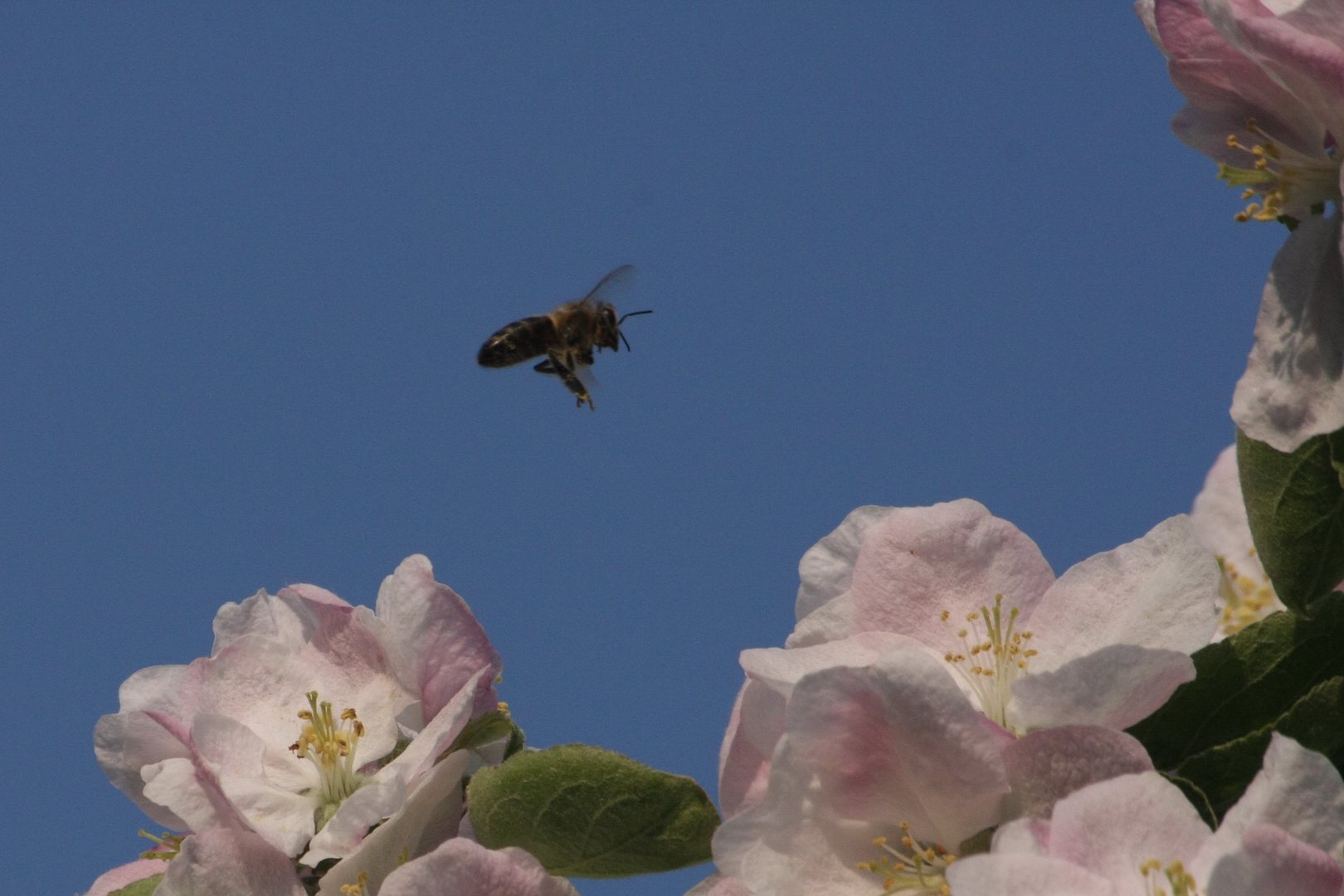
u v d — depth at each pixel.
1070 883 0.49
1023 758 0.50
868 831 0.51
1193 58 0.53
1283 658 0.52
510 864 0.52
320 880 0.53
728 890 0.51
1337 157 0.53
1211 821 0.51
